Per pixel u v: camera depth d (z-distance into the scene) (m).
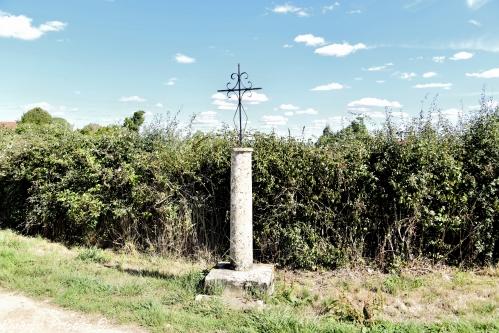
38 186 10.36
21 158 10.85
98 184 9.54
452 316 5.73
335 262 7.98
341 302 5.81
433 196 7.91
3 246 8.74
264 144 8.41
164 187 9.09
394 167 7.94
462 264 7.91
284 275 7.73
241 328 5.07
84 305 5.71
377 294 6.55
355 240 8.08
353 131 8.60
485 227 7.78
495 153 7.85
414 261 7.92
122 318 5.38
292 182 8.07
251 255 6.68
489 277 7.42
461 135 8.22
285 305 6.00
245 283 6.24
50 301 5.98
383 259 8.00
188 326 5.19
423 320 5.58
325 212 8.07
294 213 8.09
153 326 5.19
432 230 8.00
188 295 6.17
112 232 9.73
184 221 8.94
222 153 8.72
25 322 5.32
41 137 11.23
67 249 9.53
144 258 8.88
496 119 8.07
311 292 6.76
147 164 9.21
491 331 4.94
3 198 11.43
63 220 10.28
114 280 6.91
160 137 9.98
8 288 6.43
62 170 10.29
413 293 6.64
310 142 8.41
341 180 7.98
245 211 6.58
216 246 8.85
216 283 6.28
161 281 6.88
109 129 10.48
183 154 9.08
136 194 9.16
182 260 8.78
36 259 7.95
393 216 8.01
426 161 7.81
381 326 5.09
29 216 10.54
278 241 8.24
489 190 7.79
